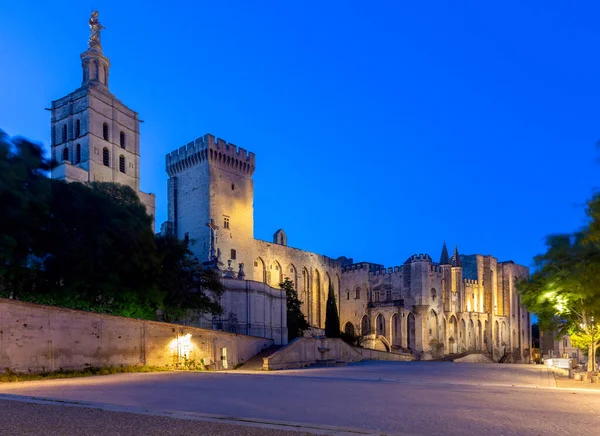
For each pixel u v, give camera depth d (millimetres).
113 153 73812
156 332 38000
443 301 112938
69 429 10695
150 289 42375
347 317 120375
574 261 30125
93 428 10797
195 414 12797
